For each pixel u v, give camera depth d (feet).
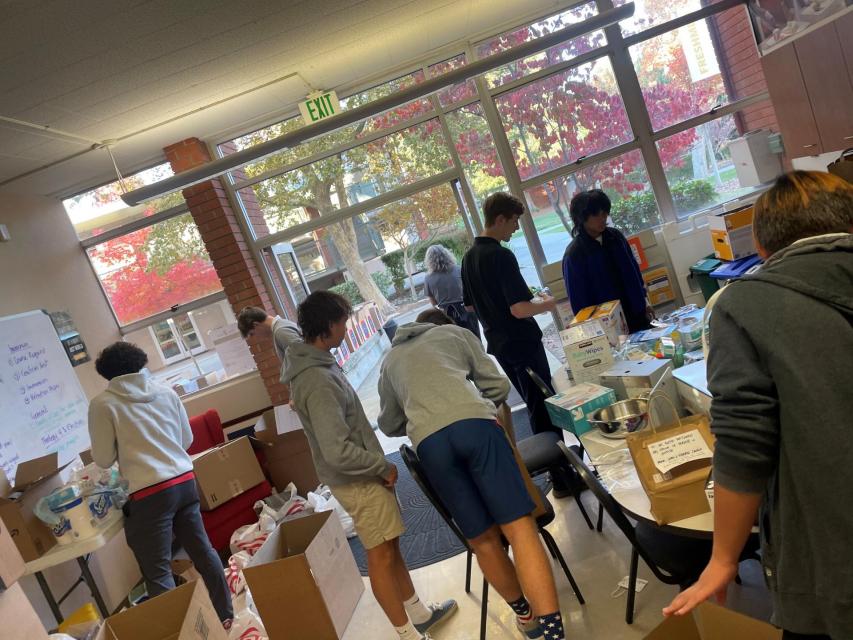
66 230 17.34
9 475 11.23
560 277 16.75
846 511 3.05
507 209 9.71
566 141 17.02
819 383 3.08
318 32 12.35
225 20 10.42
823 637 3.36
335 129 13.78
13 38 8.95
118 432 9.35
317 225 17.58
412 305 18.25
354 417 7.73
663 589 7.43
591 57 16.65
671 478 5.04
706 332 5.36
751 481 3.28
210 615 6.18
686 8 16.35
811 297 3.18
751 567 7.24
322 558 8.50
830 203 3.50
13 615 5.41
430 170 17.24
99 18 9.12
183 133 16.02
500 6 14.89
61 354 14.16
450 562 9.71
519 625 7.27
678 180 17.03
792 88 13.93
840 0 11.82
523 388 9.91
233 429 17.62
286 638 8.33
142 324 18.06
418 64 16.90
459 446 6.59
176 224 17.92
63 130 13.03
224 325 18.06
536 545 6.54
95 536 8.92
